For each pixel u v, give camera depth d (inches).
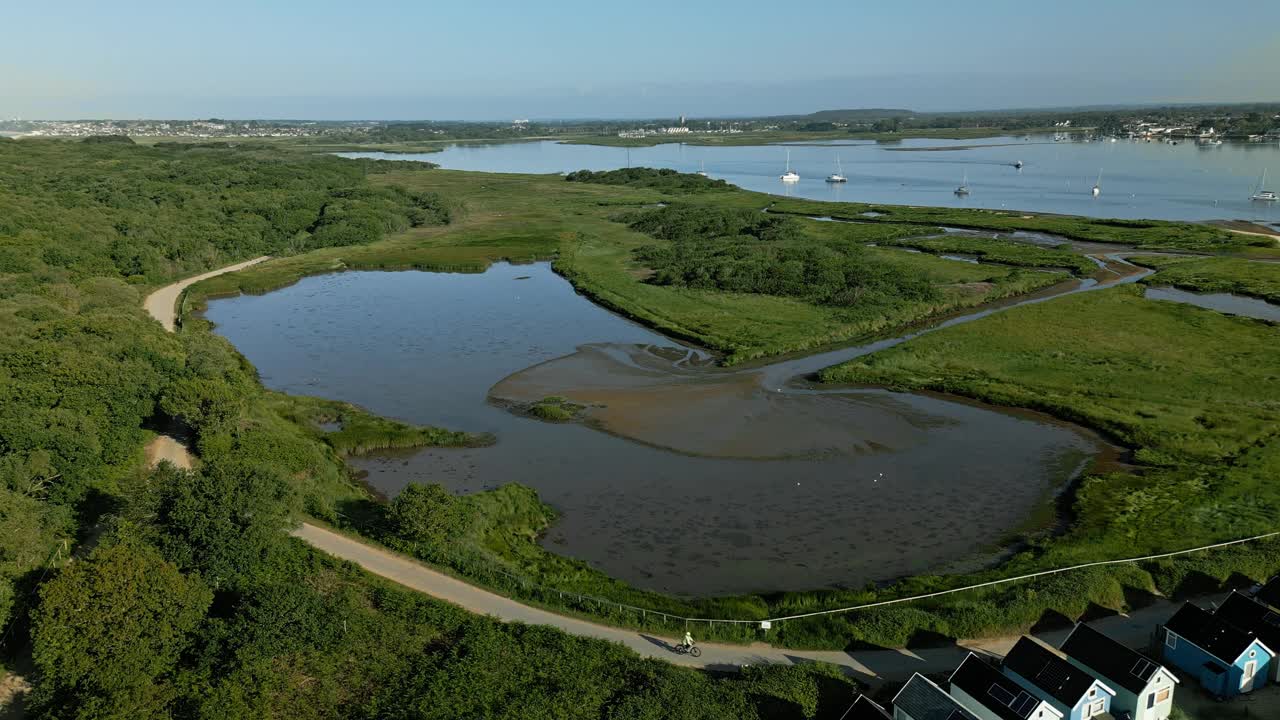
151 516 1927.9
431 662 1675.7
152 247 5797.2
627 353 4028.1
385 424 3102.9
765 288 5123.0
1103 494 2491.4
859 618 1852.9
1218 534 2215.8
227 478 1998.0
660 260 6107.3
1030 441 2935.5
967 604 1892.2
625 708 1528.1
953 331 4153.5
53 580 1628.9
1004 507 2474.2
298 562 2001.7
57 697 1526.8
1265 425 2950.3
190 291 5359.3
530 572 2090.3
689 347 4131.4
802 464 2763.3
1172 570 2021.4
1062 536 2253.9
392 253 6707.7
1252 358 3666.3
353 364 4013.3
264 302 5300.2
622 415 3196.4
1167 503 2410.2
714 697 1573.6
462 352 4153.5
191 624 1670.8
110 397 2709.2
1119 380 3447.3
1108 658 1601.9
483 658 1678.2
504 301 5226.4
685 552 2250.2
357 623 1779.0
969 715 1429.6
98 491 2384.4
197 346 3558.1
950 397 3358.8
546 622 1857.8
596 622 1873.8
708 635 1823.3
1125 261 5885.8
